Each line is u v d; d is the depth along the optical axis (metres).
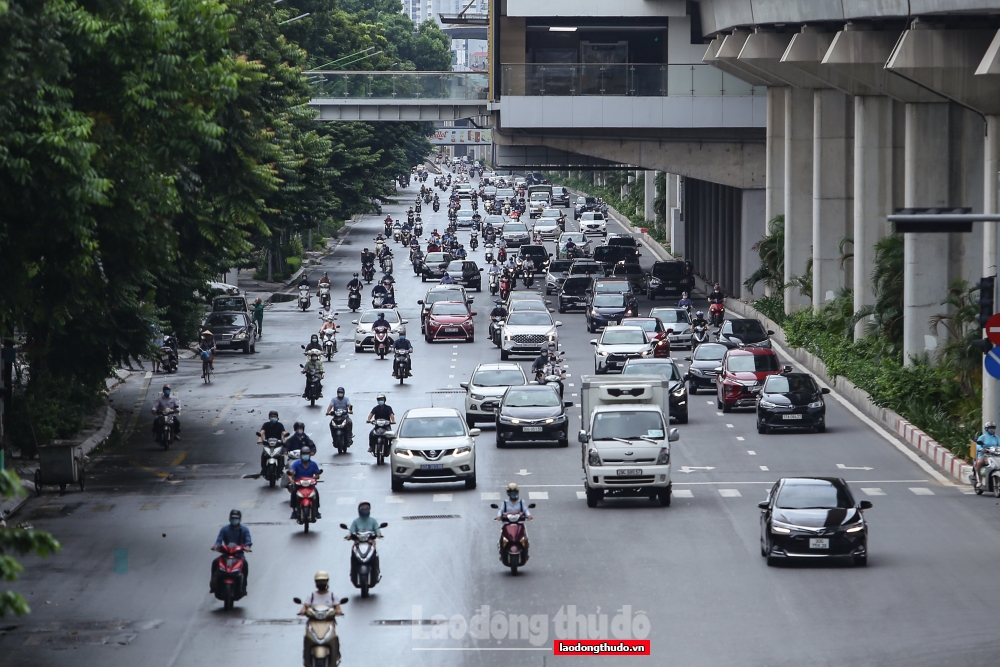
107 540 101.31
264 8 176.75
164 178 98.38
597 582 86.12
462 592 84.06
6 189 85.50
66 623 78.81
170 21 94.06
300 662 70.62
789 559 90.75
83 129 85.25
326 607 68.06
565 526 103.56
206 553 96.94
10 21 79.38
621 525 103.50
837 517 89.62
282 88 177.38
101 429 153.25
